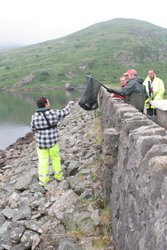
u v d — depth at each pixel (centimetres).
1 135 3353
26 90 14100
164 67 17550
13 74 17462
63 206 816
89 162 1078
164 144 452
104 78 14600
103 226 713
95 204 791
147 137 483
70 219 760
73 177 962
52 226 745
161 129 527
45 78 15775
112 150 748
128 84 1015
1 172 1469
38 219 786
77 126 1956
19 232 730
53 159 951
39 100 918
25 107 6112
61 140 1557
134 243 458
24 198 902
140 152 471
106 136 746
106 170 759
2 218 810
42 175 946
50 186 938
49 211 806
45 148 930
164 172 387
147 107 1181
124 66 17312
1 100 8350
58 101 6675
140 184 449
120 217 589
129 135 570
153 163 404
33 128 934
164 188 357
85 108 1059
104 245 658
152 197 387
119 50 18925
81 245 671
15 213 821
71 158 1177
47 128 918
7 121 4350
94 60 17650
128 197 525
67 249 652
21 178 1027
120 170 637
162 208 352
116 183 664
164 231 333
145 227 411
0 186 1116
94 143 1327
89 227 720
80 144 1373
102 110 1659
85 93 1049
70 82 14675
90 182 916
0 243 715
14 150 2064
